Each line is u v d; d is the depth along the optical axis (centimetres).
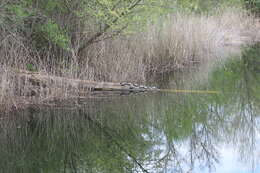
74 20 837
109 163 511
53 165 502
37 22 786
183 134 623
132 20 794
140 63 894
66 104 719
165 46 1028
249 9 1891
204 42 1236
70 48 823
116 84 807
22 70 727
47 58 785
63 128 641
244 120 689
